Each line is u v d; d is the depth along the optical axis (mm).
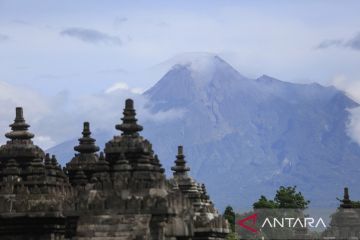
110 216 129000
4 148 146375
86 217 129375
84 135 150875
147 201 128625
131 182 130125
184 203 136500
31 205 137500
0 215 137125
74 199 130750
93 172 143875
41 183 138875
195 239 157500
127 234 128375
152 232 128250
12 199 137875
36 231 137500
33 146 146875
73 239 129750
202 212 161875
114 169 132000
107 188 130250
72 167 148500
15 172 141875
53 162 142875
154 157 135250
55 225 137250
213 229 158500
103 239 128750
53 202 137375
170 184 145875
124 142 134500
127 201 129000
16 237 137500
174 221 131125
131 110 137250
